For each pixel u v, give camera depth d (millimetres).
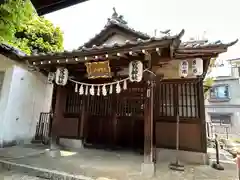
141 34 7328
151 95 4465
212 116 17859
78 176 3807
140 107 6555
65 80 5277
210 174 4277
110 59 4531
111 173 4105
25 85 7602
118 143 6734
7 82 6973
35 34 11969
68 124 7367
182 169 4531
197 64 4582
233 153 6594
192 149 5387
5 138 6680
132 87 6172
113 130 6859
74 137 7160
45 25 12625
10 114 6875
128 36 7793
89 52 4352
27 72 7695
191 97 5691
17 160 4848
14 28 5609
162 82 5992
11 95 6902
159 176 4035
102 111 7125
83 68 5531
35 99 8188
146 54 3959
